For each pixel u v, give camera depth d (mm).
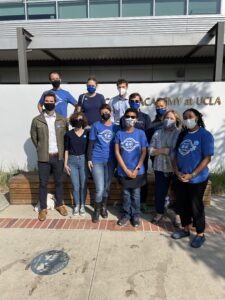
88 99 5211
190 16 9742
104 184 4645
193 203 3766
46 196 4746
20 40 9031
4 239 4039
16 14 10461
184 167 3766
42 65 13430
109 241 3955
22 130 7340
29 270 3311
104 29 10039
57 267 3350
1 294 2922
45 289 2982
